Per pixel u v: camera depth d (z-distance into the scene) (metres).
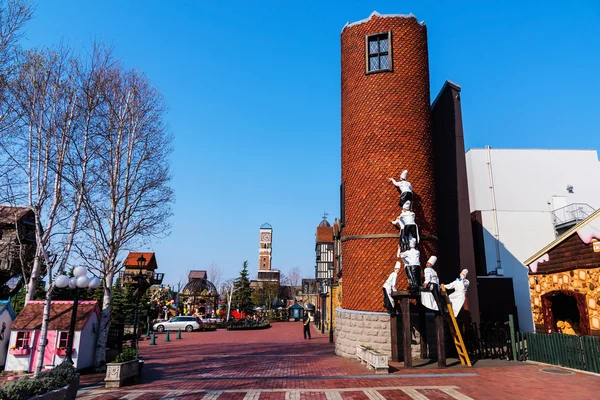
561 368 12.88
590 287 13.77
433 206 17.88
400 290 15.14
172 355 19.83
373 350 14.05
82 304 16.00
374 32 18.95
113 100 17.50
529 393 9.70
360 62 19.00
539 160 28.58
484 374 12.41
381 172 17.58
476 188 27.98
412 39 18.84
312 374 13.11
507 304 23.53
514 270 26.59
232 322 43.78
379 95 18.25
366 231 17.39
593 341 12.08
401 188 16.69
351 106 19.08
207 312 58.88
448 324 16.38
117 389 11.30
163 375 13.70
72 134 15.95
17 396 7.47
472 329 17.36
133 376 12.39
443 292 15.47
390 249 16.84
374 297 16.67
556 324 16.41
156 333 37.59
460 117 21.00
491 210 27.59
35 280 16.55
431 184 18.03
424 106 18.52
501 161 28.50
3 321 15.92
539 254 16.64
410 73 18.45
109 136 16.56
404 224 15.73
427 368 13.67
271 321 61.78
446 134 21.52
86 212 16.55
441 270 20.86
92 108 16.12
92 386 11.86
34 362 14.92
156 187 19.00
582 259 14.23
